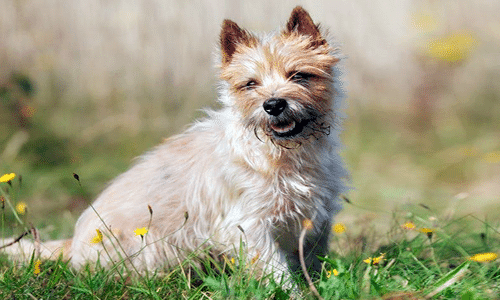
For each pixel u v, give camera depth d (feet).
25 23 62.39
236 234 24.50
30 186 46.42
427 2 68.59
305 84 24.11
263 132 23.79
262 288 21.44
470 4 68.23
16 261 25.08
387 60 66.13
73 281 22.85
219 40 26.66
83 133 57.72
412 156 54.85
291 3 64.54
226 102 25.68
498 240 29.66
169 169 26.96
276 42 24.91
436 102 64.18
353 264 23.35
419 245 26.86
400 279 22.21
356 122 61.67
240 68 24.66
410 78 65.62
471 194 44.01
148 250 25.73
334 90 25.11
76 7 63.21
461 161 52.19
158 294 21.85
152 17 63.00
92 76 62.75
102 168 51.47
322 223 25.40
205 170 25.68
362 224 34.99
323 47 24.82
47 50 62.49
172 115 60.75
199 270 24.09
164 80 62.44
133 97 61.77
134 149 56.54
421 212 36.86
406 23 67.41
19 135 54.54
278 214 24.58
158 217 26.23
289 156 24.13
